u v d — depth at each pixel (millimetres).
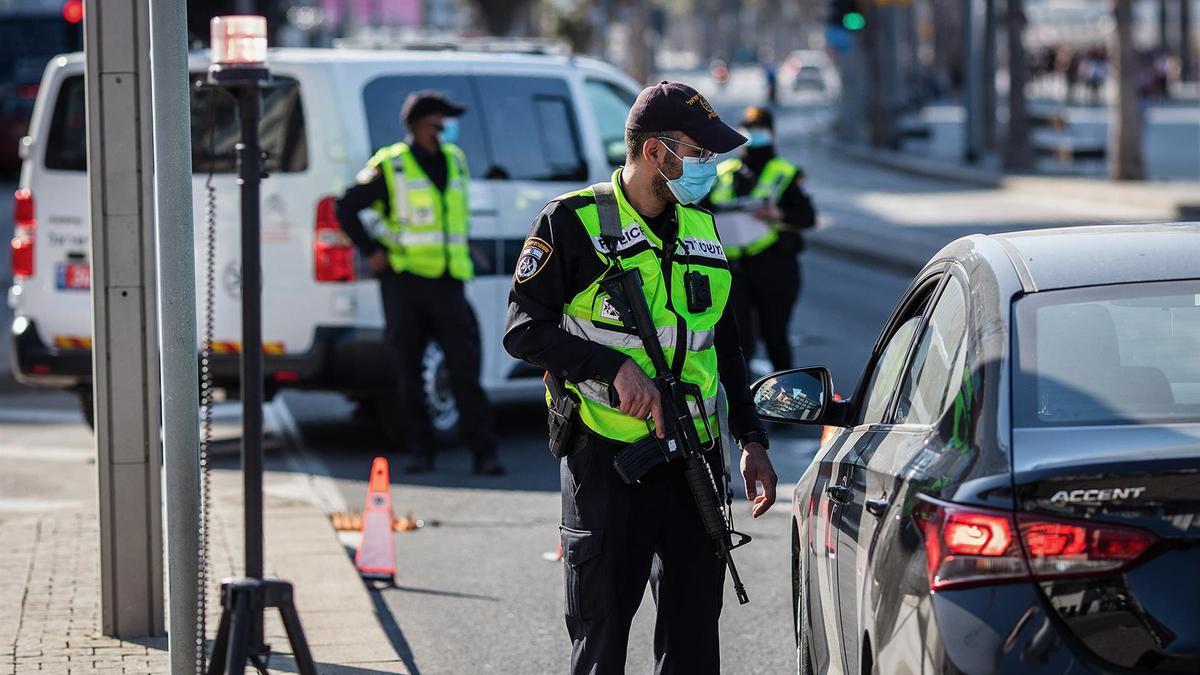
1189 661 7480
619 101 29219
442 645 16016
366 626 15906
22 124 94188
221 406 31047
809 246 62969
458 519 21406
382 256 23500
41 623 15625
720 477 10930
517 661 15477
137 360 14906
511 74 26891
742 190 26875
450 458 25531
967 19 99312
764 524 21047
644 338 10594
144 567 15125
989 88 107312
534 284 10688
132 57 14492
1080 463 7812
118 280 14664
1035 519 7738
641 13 173750
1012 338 8859
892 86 118625
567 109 27625
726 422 11016
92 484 24125
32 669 14102
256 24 12898
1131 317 8977
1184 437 8008
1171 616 7535
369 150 24922
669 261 10734
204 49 25562
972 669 7645
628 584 10812
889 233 63312
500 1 170125
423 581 18453
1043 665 7562
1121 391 8492
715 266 10914
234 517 20688
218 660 10445
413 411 24156
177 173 12492
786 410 11492
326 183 24578
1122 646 7555
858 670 9453
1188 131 116250
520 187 26625
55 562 18234
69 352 25625
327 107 24734
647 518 10781
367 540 18359
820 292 48500
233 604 10383
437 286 23531
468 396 23938
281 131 24859
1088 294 9203
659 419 10453
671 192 10617
